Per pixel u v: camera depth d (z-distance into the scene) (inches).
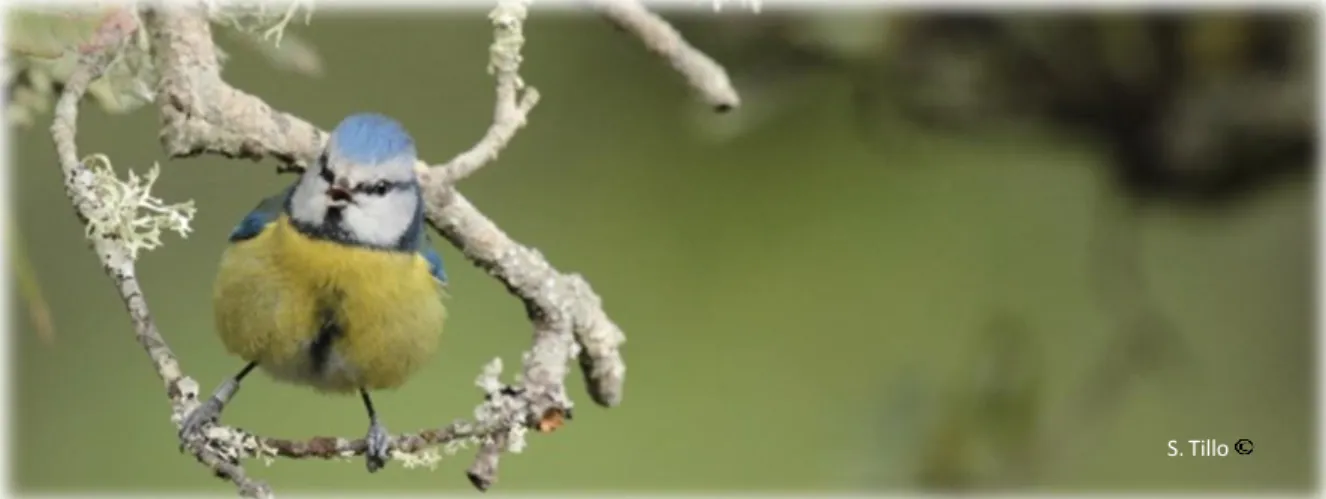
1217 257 459.8
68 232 461.1
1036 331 435.2
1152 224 428.8
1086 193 456.4
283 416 451.2
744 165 456.1
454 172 294.5
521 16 296.0
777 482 443.5
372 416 327.9
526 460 449.1
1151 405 460.4
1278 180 409.7
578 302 297.0
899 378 424.2
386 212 306.8
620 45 456.4
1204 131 396.8
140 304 266.4
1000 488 412.5
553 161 467.8
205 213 457.7
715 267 462.3
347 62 469.7
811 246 461.1
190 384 263.6
